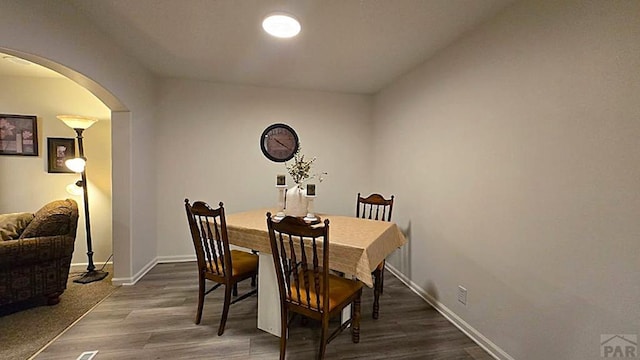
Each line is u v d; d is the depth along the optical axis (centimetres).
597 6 138
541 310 166
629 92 126
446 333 225
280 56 287
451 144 246
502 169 192
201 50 276
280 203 277
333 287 201
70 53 205
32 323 228
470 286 222
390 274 350
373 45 257
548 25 161
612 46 132
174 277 322
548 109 161
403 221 329
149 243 346
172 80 363
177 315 243
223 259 220
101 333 215
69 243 261
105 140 354
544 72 163
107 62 250
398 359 193
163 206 368
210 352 197
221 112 379
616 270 132
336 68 317
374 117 412
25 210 342
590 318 142
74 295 277
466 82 228
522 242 178
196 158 375
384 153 381
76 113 348
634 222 125
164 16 216
